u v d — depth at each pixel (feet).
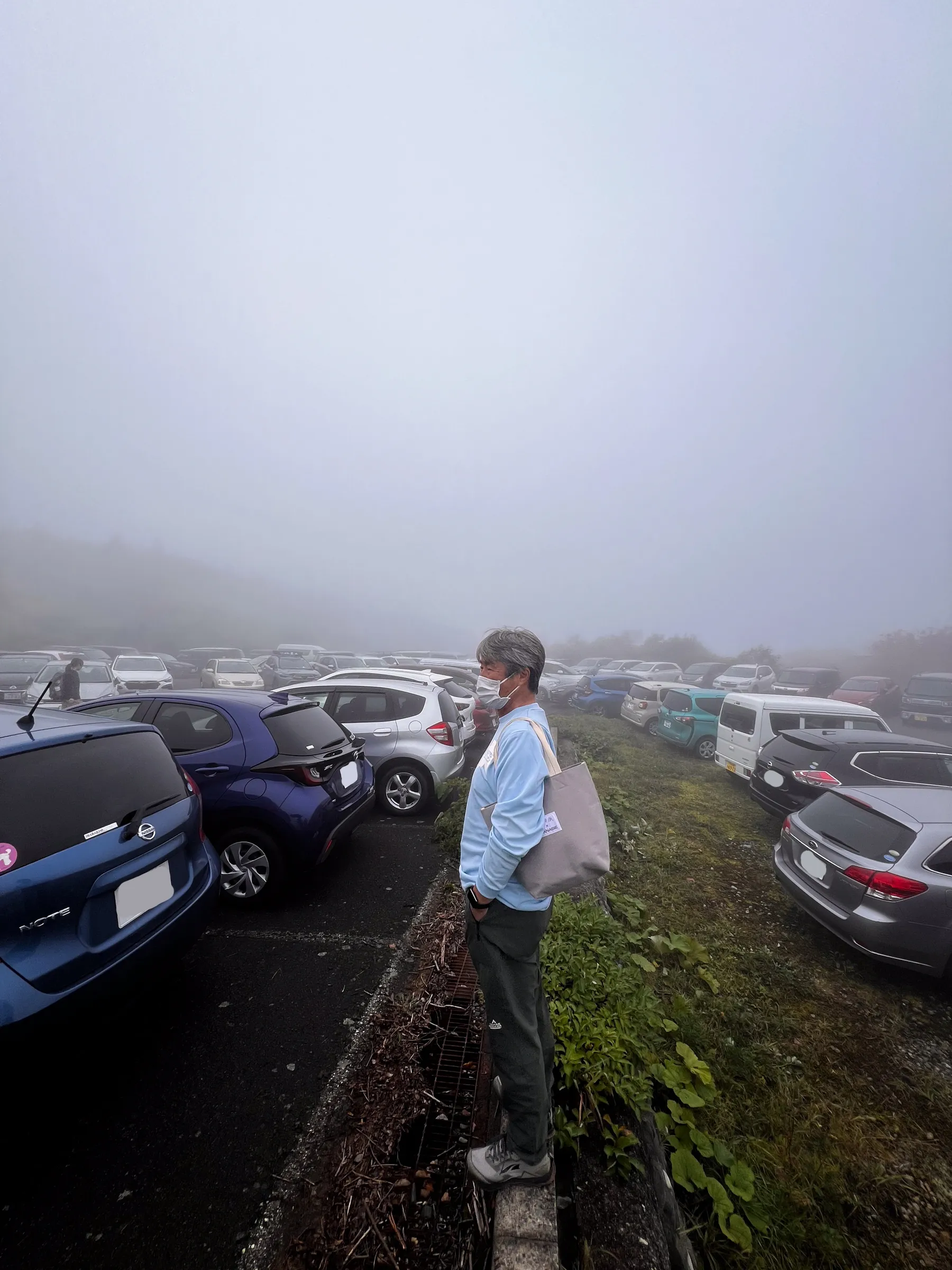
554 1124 7.02
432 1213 6.06
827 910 13.65
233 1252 5.73
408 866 15.84
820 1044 10.73
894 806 13.87
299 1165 6.73
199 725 14.03
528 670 6.17
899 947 12.32
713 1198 6.90
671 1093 8.68
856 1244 7.04
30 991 6.35
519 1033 5.71
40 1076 6.54
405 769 20.49
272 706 14.37
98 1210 6.14
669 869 18.30
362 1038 8.96
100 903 7.42
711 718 38.34
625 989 9.56
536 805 5.37
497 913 5.71
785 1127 8.64
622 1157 6.75
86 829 7.56
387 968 10.92
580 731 42.70
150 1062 8.35
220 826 13.29
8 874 6.50
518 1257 5.16
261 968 10.85
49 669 47.01
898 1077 10.00
